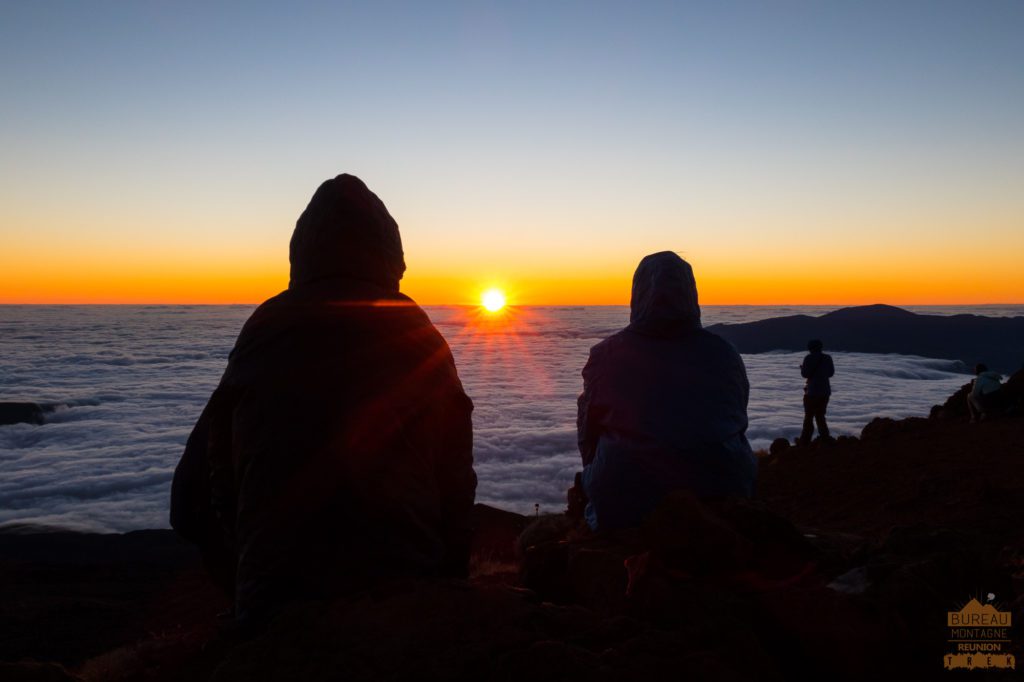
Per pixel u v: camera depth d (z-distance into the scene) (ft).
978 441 36.06
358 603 6.18
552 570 8.97
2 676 6.54
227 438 7.01
